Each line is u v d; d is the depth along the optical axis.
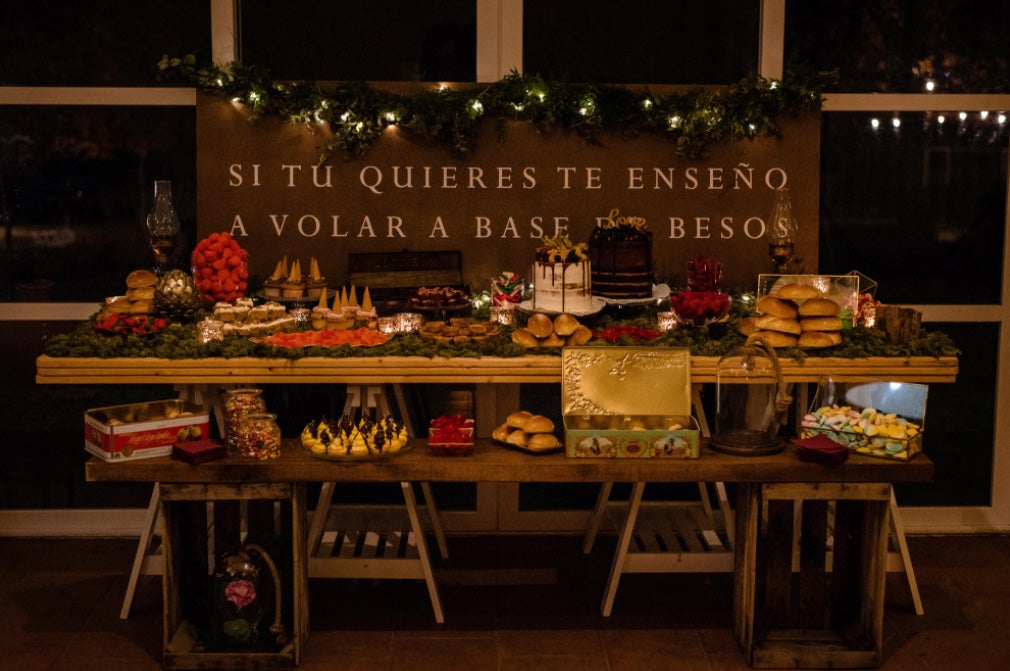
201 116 4.15
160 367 3.47
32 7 4.20
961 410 4.51
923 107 4.36
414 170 4.21
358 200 4.21
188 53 4.23
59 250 4.31
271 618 3.51
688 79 4.32
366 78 4.27
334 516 4.07
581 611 3.80
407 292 4.12
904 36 4.34
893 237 4.43
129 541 4.39
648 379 3.52
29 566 4.14
